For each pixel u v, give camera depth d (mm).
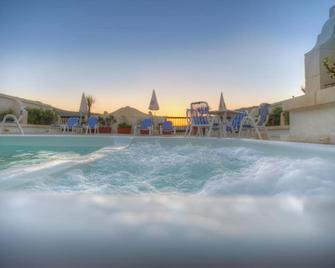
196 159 2979
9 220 435
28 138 5301
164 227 423
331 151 1972
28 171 1440
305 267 365
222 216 464
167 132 11117
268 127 9219
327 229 423
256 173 1838
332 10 4180
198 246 386
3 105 10812
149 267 365
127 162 2680
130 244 387
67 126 11289
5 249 377
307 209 499
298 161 1995
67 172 1706
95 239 393
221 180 1717
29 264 365
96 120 11180
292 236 406
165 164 2643
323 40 3996
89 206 499
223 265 365
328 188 1157
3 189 1066
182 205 512
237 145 3916
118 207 497
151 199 548
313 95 3264
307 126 3516
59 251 376
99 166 2359
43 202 515
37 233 404
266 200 548
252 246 388
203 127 7020
